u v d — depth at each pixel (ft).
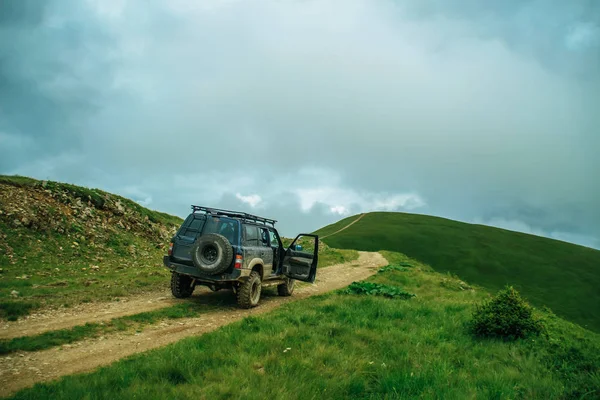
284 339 21.61
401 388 15.81
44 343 21.62
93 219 72.64
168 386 14.99
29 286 38.22
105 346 22.11
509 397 15.48
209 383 15.37
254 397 13.98
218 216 35.94
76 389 14.39
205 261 33.58
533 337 25.36
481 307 28.19
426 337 24.27
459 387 16.31
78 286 39.73
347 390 15.65
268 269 39.99
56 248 57.98
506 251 325.21
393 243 327.47
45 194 70.59
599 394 16.42
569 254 336.29
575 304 231.71
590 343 26.18
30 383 16.37
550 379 17.92
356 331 24.29
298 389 14.98
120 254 65.82
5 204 60.90
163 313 30.30
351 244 322.55
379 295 42.93
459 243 337.11
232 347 20.08
